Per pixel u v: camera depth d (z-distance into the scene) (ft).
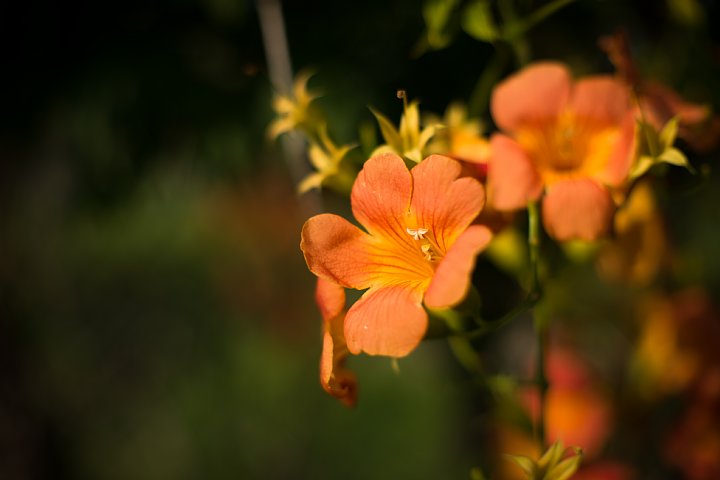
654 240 2.40
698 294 2.71
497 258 2.32
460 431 3.93
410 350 1.97
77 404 5.89
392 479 6.00
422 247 2.06
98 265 5.61
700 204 3.57
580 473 2.74
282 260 5.88
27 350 5.21
